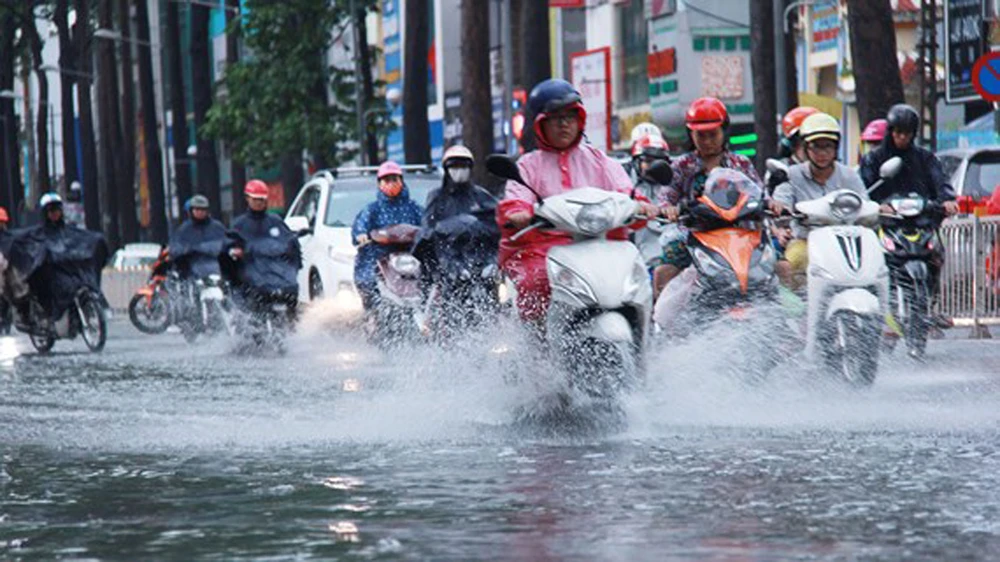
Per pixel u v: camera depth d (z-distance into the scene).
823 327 23.78
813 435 18.91
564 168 20.73
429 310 32.34
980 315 37.72
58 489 16.12
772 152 65.56
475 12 69.50
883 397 23.06
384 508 14.33
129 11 134.12
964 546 12.09
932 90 58.53
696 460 16.97
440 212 32.41
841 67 82.88
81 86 141.50
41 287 45.16
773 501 14.24
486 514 13.90
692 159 23.73
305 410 23.73
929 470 15.92
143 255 89.75
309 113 97.44
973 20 54.81
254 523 13.72
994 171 46.12
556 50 110.62
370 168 48.38
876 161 30.34
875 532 12.70
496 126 114.81
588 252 19.97
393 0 129.88
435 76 127.25
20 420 23.48
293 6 96.25
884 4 48.47
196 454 18.62
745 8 92.50
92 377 32.84
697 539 12.52
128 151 130.00
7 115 165.00
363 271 37.41
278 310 41.16
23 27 163.62
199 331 47.38
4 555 12.58
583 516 13.69
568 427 20.00
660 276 23.55
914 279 28.95
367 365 34.16
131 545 12.86
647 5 96.94
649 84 99.19
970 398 22.94
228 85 98.25
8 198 169.88
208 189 110.38
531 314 20.55
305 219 45.12
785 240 24.45
